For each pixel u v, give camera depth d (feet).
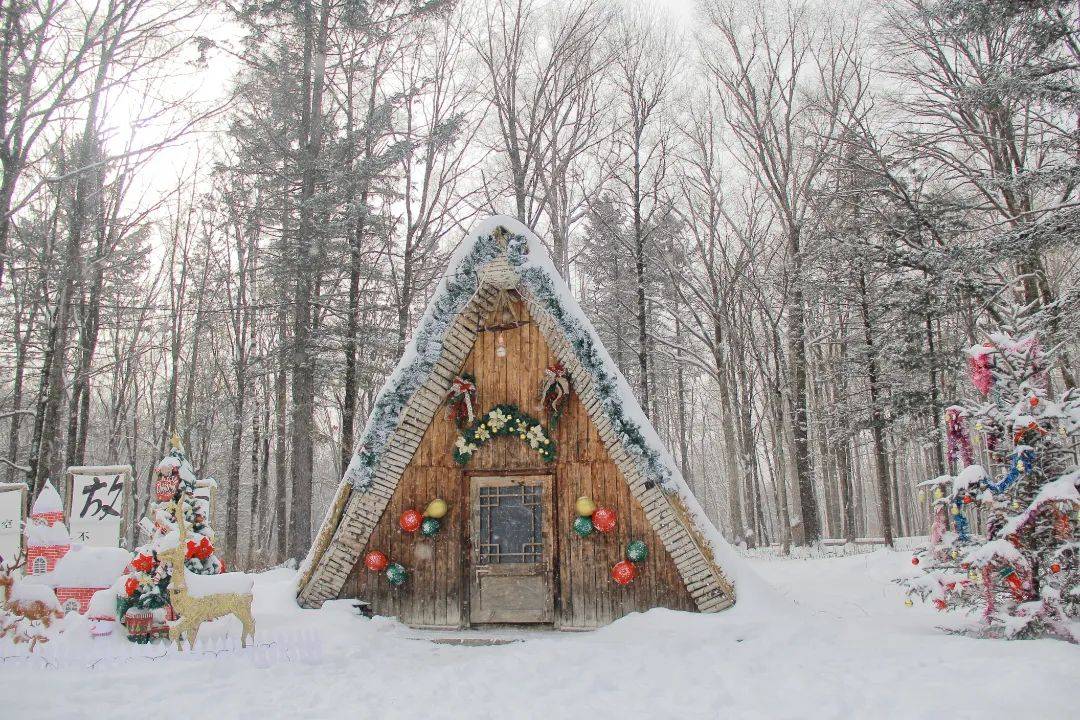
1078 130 54.54
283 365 71.26
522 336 35.55
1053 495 24.67
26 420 109.91
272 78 70.03
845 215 79.82
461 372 35.40
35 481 55.62
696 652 25.05
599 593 32.73
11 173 32.68
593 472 33.83
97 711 18.25
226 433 124.88
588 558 33.17
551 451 33.83
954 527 28.32
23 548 39.50
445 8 71.41
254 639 27.45
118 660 24.38
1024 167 67.15
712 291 91.25
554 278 34.19
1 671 22.71
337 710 18.43
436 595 33.60
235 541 88.38
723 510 187.11
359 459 34.04
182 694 20.17
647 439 32.45
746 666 22.44
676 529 31.96
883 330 77.36
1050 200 70.64
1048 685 18.19
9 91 33.24
